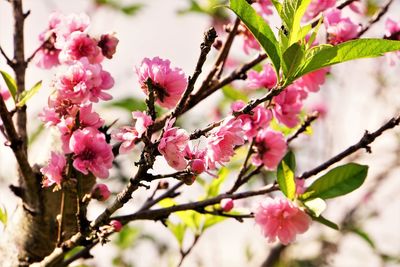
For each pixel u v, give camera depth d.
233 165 1.62
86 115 1.21
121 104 1.68
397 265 2.28
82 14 1.31
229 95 1.57
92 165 1.20
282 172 1.29
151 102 1.16
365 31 1.38
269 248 2.07
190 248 1.44
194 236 1.44
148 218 1.28
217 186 1.46
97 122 1.21
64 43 1.29
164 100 1.20
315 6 1.41
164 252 2.14
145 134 1.15
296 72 1.19
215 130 1.19
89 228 1.20
